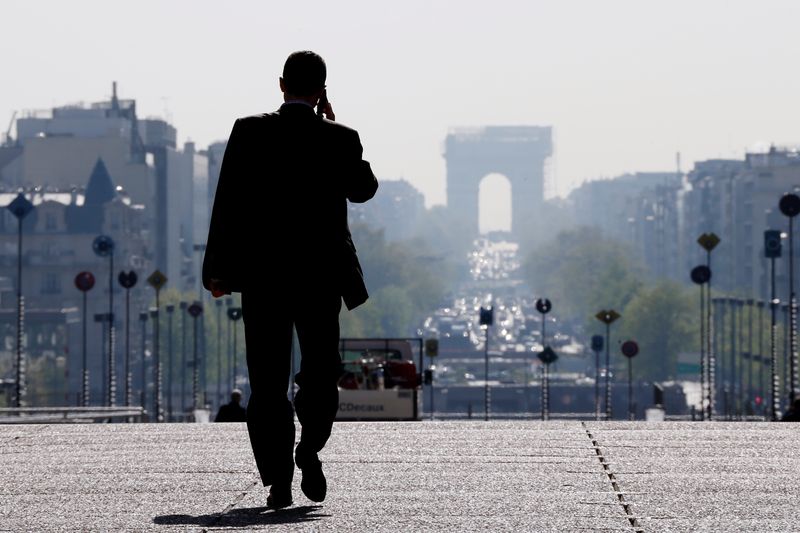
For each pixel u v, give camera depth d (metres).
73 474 17.36
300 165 15.80
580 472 17.36
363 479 16.91
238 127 15.87
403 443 20.30
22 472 17.53
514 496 15.50
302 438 15.64
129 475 17.27
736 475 17.05
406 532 13.34
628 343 178.50
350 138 16.03
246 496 15.91
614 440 20.52
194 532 13.35
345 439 20.75
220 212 15.82
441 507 14.80
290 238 15.71
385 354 79.69
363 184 16.08
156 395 160.75
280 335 15.82
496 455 18.94
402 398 70.19
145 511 14.77
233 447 19.94
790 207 122.75
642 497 15.41
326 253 15.84
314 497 15.41
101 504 15.22
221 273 15.82
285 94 16.19
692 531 13.35
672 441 20.38
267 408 15.68
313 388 15.78
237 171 15.80
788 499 15.29
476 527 13.58
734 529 13.43
